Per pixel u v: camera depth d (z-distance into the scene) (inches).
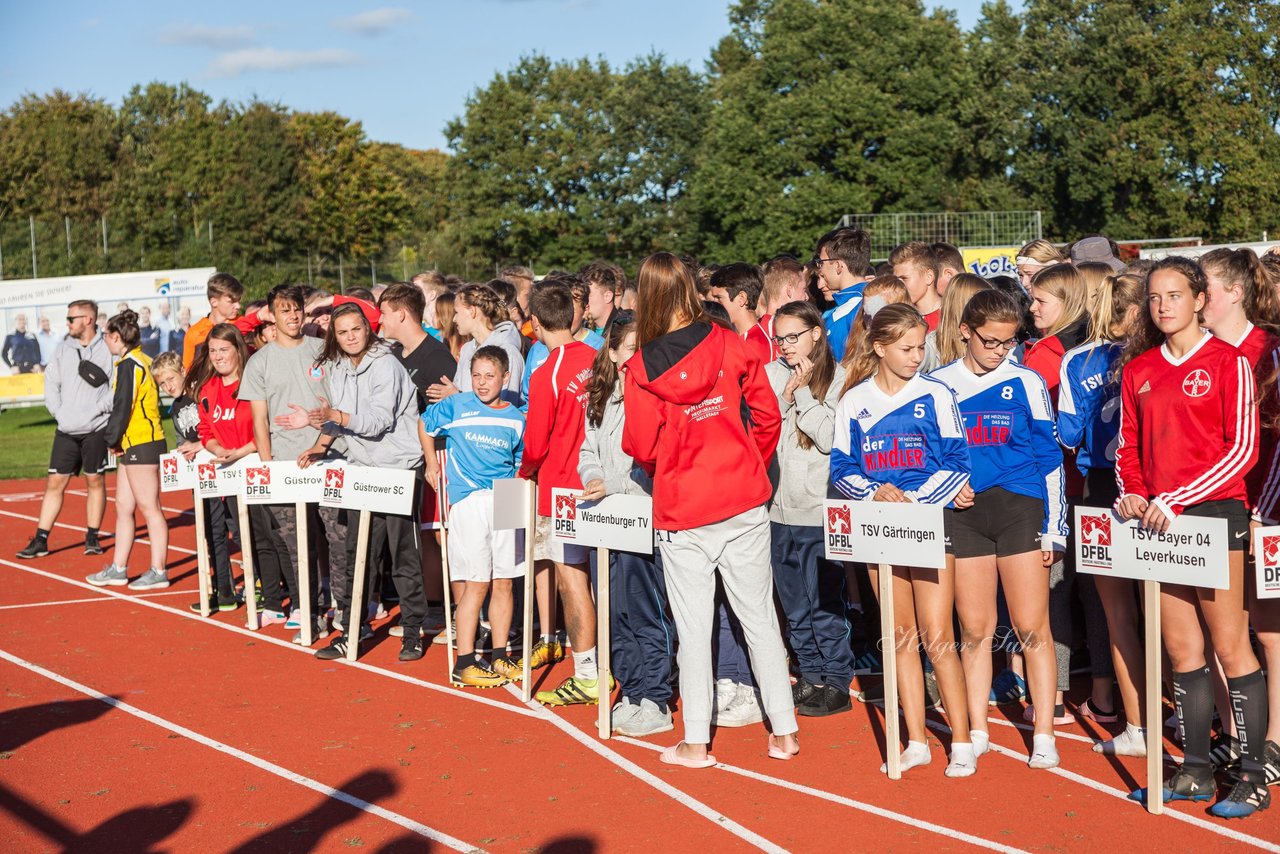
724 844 180.4
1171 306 180.1
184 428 354.3
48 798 206.5
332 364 294.7
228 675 284.4
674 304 204.7
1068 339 229.5
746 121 1782.7
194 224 1978.3
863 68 1753.2
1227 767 198.5
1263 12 1563.7
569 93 2306.8
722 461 206.7
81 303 446.3
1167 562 179.9
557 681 274.4
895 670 204.5
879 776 207.2
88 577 402.3
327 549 338.0
